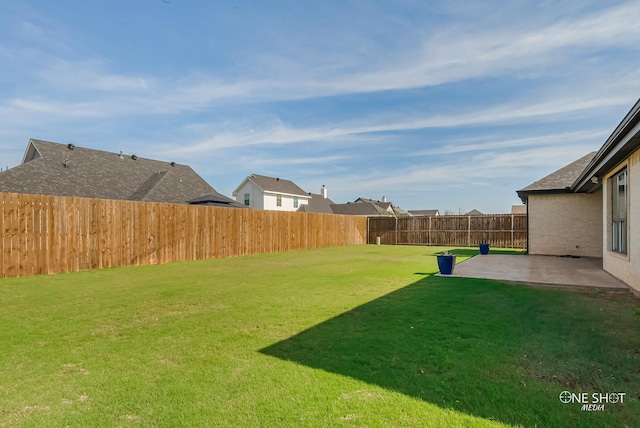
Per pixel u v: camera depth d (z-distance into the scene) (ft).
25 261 27.86
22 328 14.05
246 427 7.22
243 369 10.03
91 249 32.07
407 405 8.03
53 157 58.03
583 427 7.23
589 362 10.44
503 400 8.26
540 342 12.09
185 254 40.14
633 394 8.57
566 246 45.29
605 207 29.63
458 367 10.08
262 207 112.37
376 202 169.07
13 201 27.30
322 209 131.03
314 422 7.37
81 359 10.86
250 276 28.12
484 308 16.99
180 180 69.67
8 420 7.52
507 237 62.69
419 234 71.82
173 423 7.38
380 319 15.12
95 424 7.37
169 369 10.09
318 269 32.65
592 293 20.67
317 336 12.89
